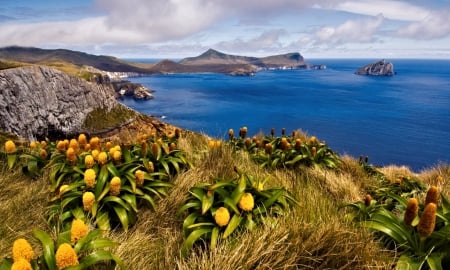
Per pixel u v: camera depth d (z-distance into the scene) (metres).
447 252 2.82
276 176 5.79
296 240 3.07
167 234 3.80
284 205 3.79
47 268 2.53
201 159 5.74
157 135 7.50
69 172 4.56
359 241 3.11
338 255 2.98
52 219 3.96
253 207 3.69
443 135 74.88
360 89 187.50
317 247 3.03
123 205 3.79
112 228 3.94
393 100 136.12
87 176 3.93
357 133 75.44
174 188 4.56
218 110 107.06
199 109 110.00
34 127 9.80
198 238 3.36
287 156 6.71
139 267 3.02
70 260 2.40
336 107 114.88
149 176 4.54
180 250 3.19
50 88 10.52
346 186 6.03
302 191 4.89
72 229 2.77
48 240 2.63
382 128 81.31
